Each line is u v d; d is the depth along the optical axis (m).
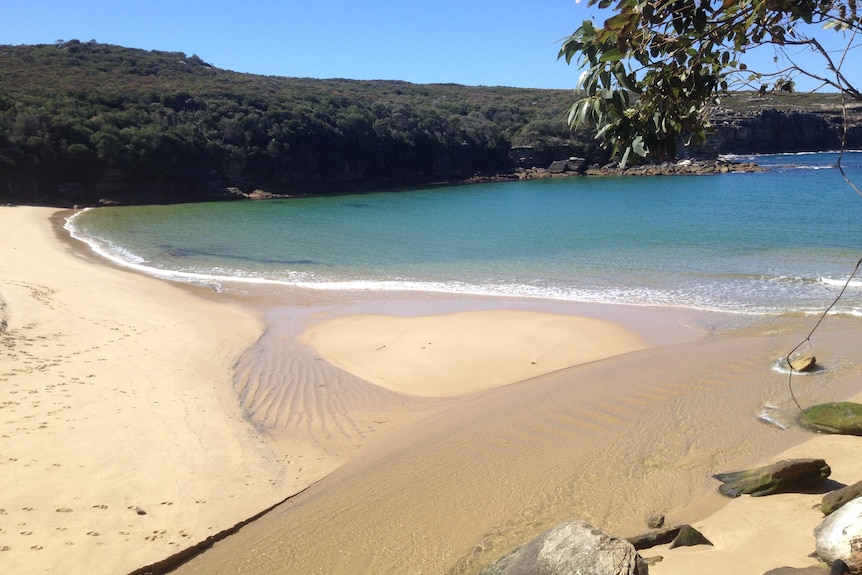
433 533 6.33
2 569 5.59
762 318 13.98
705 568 5.09
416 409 10.00
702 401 9.38
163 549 6.10
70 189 49.44
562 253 23.69
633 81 3.32
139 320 14.62
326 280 20.48
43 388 9.54
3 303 14.25
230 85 76.81
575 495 6.87
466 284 19.11
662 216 34.34
